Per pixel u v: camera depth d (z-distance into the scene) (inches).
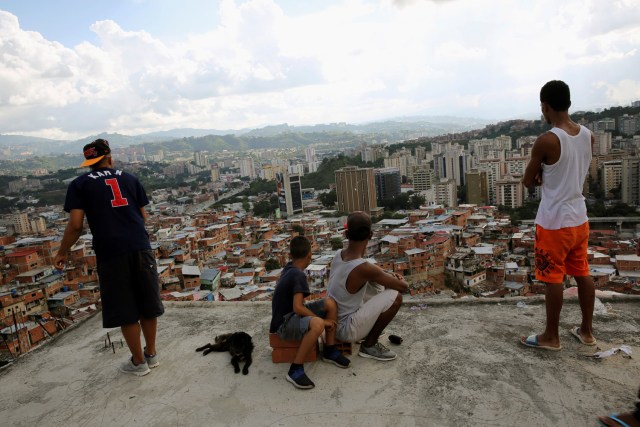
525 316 179.3
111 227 140.9
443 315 186.4
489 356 148.6
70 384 153.1
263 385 140.6
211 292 1185.4
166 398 138.3
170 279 1332.4
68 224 138.6
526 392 127.3
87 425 128.3
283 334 148.6
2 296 1098.7
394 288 147.5
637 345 148.7
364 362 149.9
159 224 2701.8
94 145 146.6
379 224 2345.0
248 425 121.6
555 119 137.9
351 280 146.9
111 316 143.9
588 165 138.4
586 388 127.0
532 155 139.9
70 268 1430.9
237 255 1729.8
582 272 145.2
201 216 2856.8
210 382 145.3
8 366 171.3
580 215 137.9
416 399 127.6
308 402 129.8
